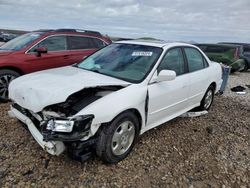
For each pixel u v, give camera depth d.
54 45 6.61
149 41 4.82
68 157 3.49
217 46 14.62
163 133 4.59
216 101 7.41
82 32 7.30
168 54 4.36
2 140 3.83
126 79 3.81
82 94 3.30
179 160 3.73
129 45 4.62
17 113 3.57
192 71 5.01
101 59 4.49
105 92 3.44
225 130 5.07
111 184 3.06
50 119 2.96
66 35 6.87
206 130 4.95
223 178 3.41
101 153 3.25
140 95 3.59
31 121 3.34
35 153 3.53
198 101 5.50
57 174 3.14
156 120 4.16
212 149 4.18
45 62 6.32
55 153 2.95
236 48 14.20
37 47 6.25
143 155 3.76
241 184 3.32
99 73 4.03
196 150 4.09
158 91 3.95
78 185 2.99
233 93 8.85
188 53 5.00
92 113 3.03
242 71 16.27
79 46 7.10
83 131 2.98
